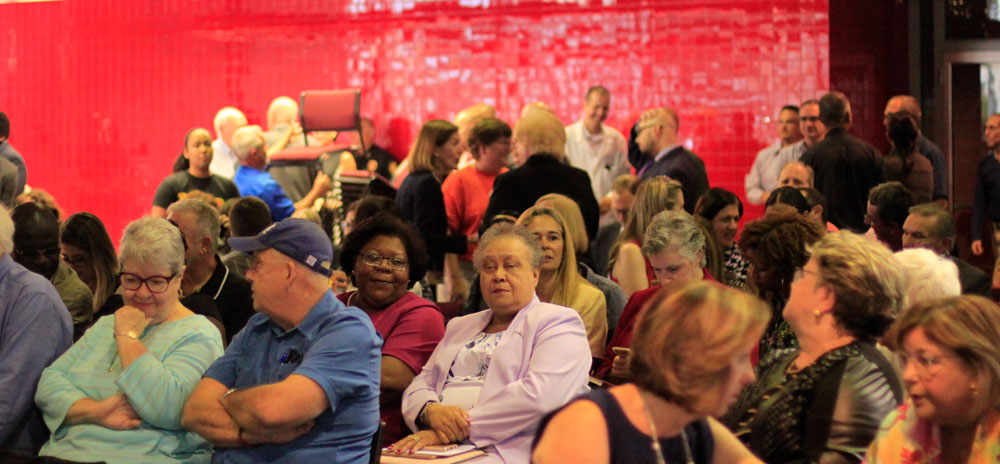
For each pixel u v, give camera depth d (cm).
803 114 965
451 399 407
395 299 464
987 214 1007
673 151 877
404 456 373
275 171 1020
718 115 1031
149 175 1191
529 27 1091
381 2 1132
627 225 621
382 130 1138
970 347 236
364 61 1139
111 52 1196
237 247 359
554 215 501
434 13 1118
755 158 1020
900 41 1106
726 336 214
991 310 242
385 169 1100
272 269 353
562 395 386
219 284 488
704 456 236
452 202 812
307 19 1150
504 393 385
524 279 413
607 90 1022
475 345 418
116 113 1198
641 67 1055
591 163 1028
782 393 280
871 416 268
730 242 607
